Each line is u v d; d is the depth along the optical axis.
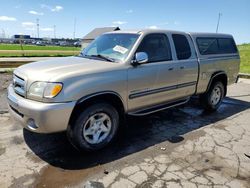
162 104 4.83
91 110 3.54
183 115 5.71
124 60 3.95
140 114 4.31
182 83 4.95
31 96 3.28
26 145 3.91
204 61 5.38
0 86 7.95
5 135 4.24
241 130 4.90
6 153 3.64
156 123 5.12
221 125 5.15
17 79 3.62
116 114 3.92
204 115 5.78
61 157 3.59
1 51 28.86
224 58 5.99
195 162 3.57
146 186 2.98
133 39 4.24
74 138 3.51
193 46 5.22
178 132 4.68
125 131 4.65
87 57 4.39
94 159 3.56
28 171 3.21
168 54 4.66
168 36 4.72
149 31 4.41
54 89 3.16
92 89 3.45
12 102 3.50
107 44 4.48
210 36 5.73
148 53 4.29
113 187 2.94
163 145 4.09
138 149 3.92
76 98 3.30
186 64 4.93
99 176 3.15
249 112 6.16
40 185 2.94
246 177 3.25
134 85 4.01
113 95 3.78
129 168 3.36
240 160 3.68
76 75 3.34
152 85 4.32
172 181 3.09
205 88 5.63
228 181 3.14
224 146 4.13
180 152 3.86
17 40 82.50
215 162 3.59
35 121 3.19
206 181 3.12
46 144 3.97
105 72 3.62
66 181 3.03
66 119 3.27
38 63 3.92
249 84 10.42
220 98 6.23
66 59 4.22
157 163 3.51
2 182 2.96
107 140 3.87
